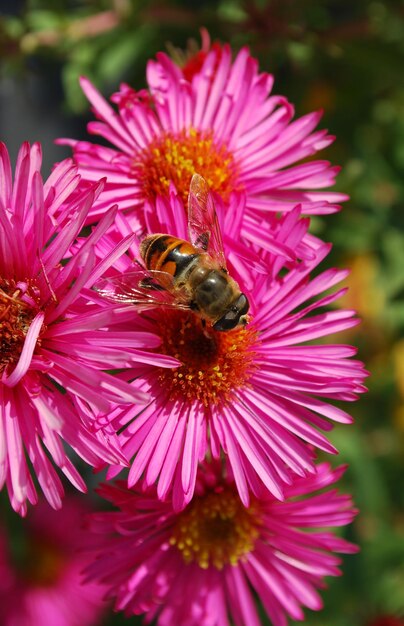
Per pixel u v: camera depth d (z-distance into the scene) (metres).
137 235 0.19
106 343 0.18
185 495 0.18
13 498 0.17
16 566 0.26
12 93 0.30
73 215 0.18
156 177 0.20
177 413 0.19
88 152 0.19
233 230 0.19
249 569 0.20
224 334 0.19
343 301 0.25
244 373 0.19
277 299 0.19
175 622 0.20
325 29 0.25
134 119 0.20
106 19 0.25
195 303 0.19
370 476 0.25
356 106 0.26
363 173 0.26
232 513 0.20
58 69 0.29
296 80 0.26
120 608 0.19
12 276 0.18
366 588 0.25
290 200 0.20
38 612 0.26
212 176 0.20
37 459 0.18
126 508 0.19
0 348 0.18
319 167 0.20
